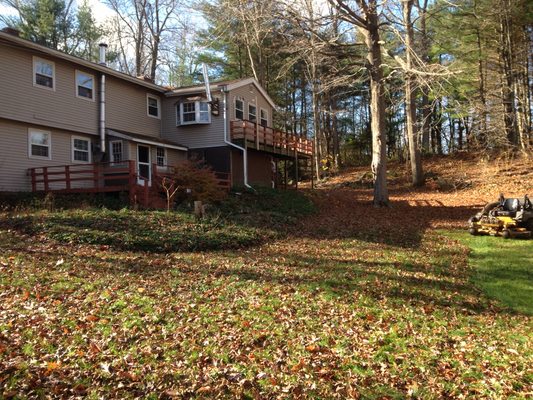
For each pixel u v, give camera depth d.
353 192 30.00
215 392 4.84
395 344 6.35
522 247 13.70
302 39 22.20
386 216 20.88
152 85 23.80
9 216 13.40
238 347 6.02
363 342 6.36
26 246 10.95
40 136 18.41
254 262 11.09
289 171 39.88
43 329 6.24
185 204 17.17
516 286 9.79
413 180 30.03
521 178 25.95
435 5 27.44
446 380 5.36
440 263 11.84
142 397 4.66
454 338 6.71
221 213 16.62
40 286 8.15
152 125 24.50
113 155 21.12
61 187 19.03
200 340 6.20
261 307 7.64
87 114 20.30
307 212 20.83
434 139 45.47
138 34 37.62
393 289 9.14
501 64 28.59
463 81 27.08
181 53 40.03
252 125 25.64
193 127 24.59
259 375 5.24
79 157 20.14
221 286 8.87
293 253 12.55
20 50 17.44
